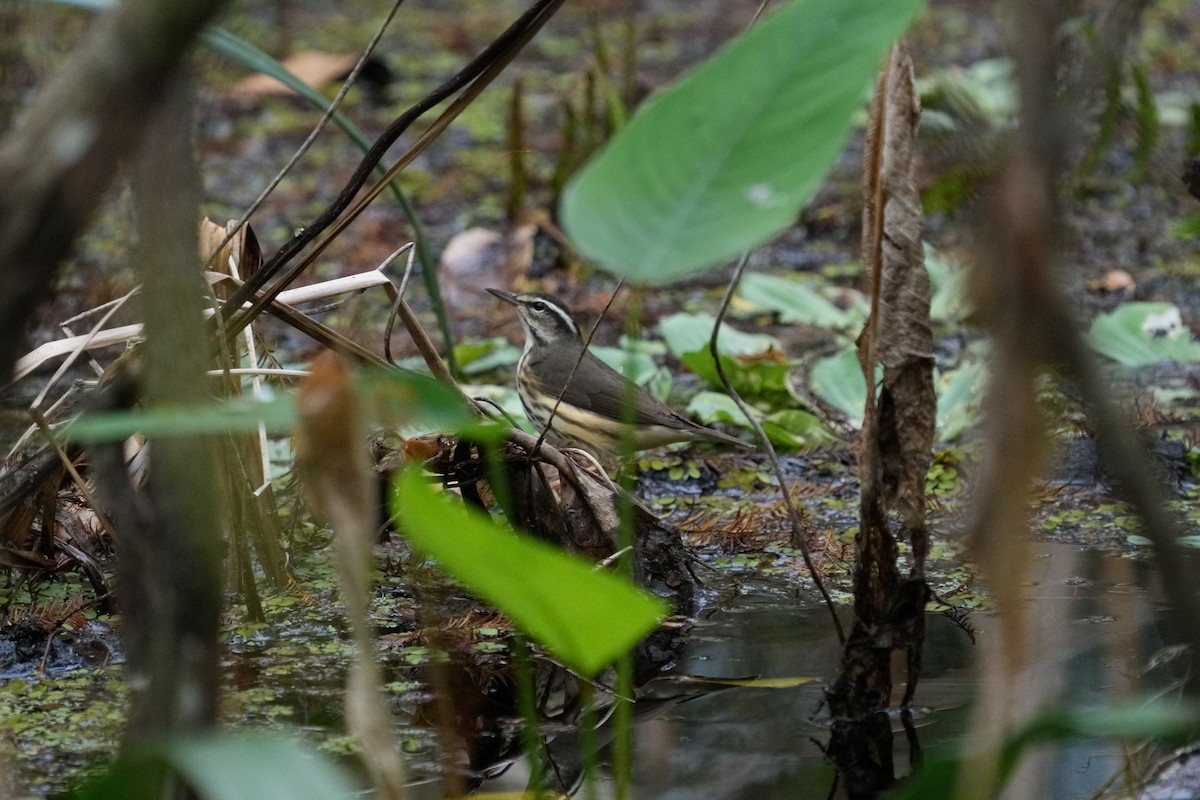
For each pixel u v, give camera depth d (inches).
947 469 438.3
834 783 260.7
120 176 237.8
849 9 161.6
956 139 276.5
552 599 169.9
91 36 129.6
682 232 152.3
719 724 290.4
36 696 300.2
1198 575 314.7
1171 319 531.2
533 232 675.4
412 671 316.8
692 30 1018.1
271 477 383.2
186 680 174.4
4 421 282.2
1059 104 145.2
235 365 339.0
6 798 245.8
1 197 125.6
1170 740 257.4
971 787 169.6
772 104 158.2
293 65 834.2
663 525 357.1
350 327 518.6
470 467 322.7
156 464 173.3
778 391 507.5
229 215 690.2
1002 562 150.1
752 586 373.4
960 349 545.6
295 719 288.2
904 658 319.0
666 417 453.1
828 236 718.5
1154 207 689.0
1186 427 446.0
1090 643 309.1
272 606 348.5
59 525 354.0
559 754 279.3
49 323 428.5
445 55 976.9
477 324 594.9
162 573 173.6
